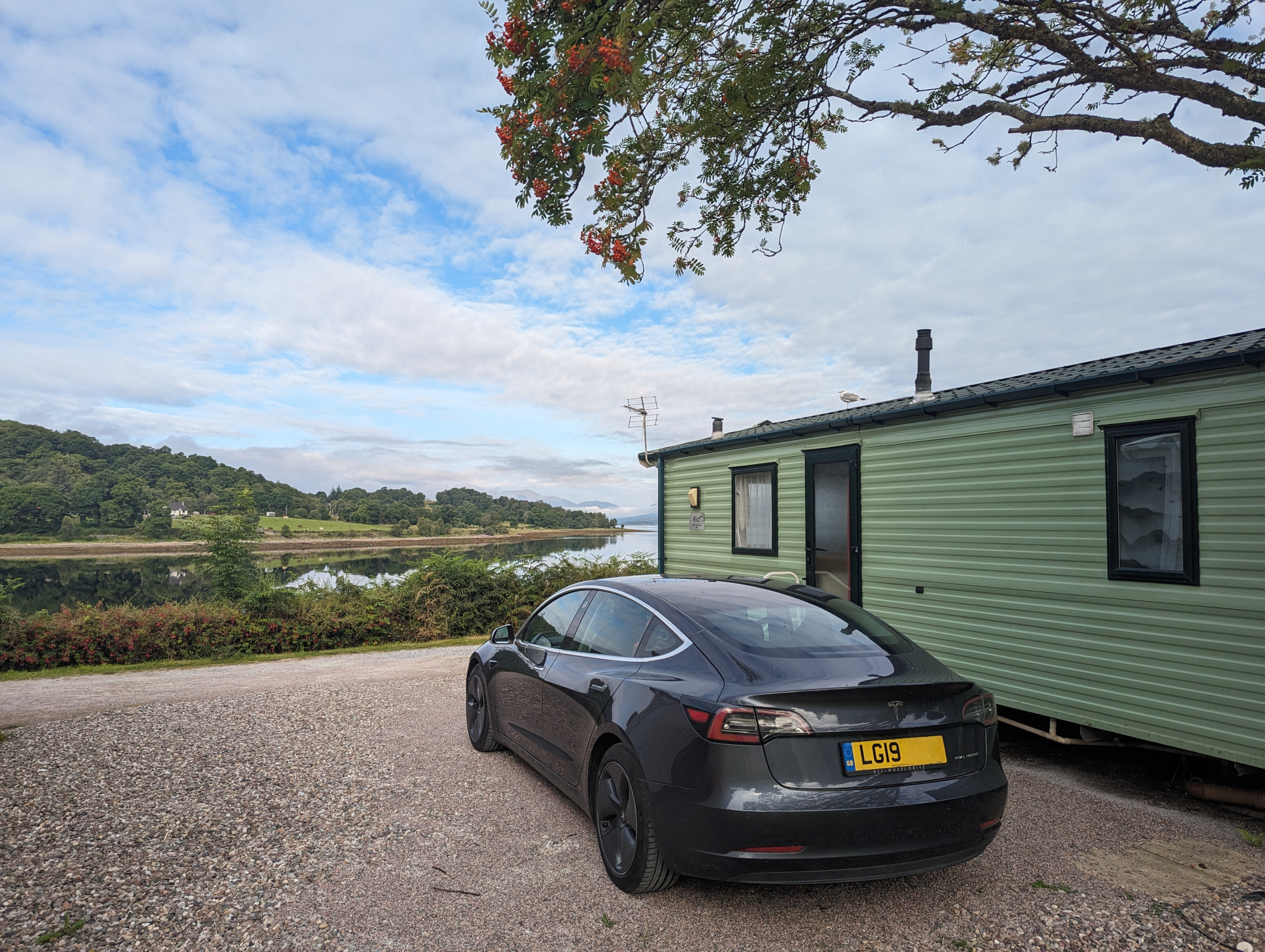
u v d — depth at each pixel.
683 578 4.42
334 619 12.63
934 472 6.74
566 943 2.74
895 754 2.82
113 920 2.88
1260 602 4.36
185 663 10.96
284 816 4.05
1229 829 3.97
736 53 5.54
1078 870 3.41
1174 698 4.79
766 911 2.99
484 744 5.23
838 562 7.95
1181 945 2.72
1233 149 3.96
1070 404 5.52
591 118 4.41
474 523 106.00
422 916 2.94
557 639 4.46
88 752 5.35
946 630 6.59
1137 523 5.10
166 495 110.38
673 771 2.90
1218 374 4.58
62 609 11.59
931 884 3.25
